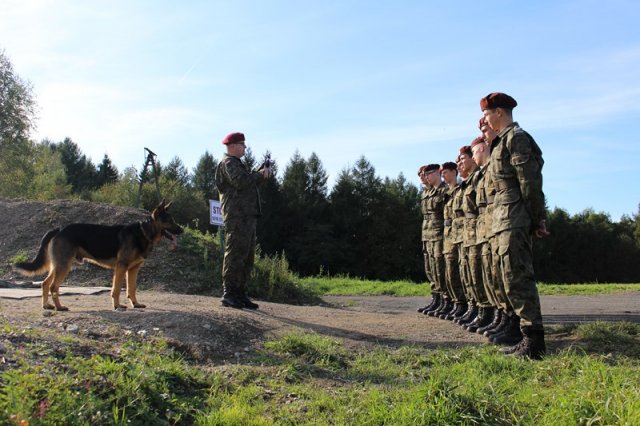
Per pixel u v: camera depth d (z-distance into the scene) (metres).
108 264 7.69
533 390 4.51
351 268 47.94
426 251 10.21
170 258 12.95
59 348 4.70
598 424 3.70
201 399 4.43
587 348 6.21
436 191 9.77
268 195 46.06
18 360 4.13
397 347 6.68
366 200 49.69
